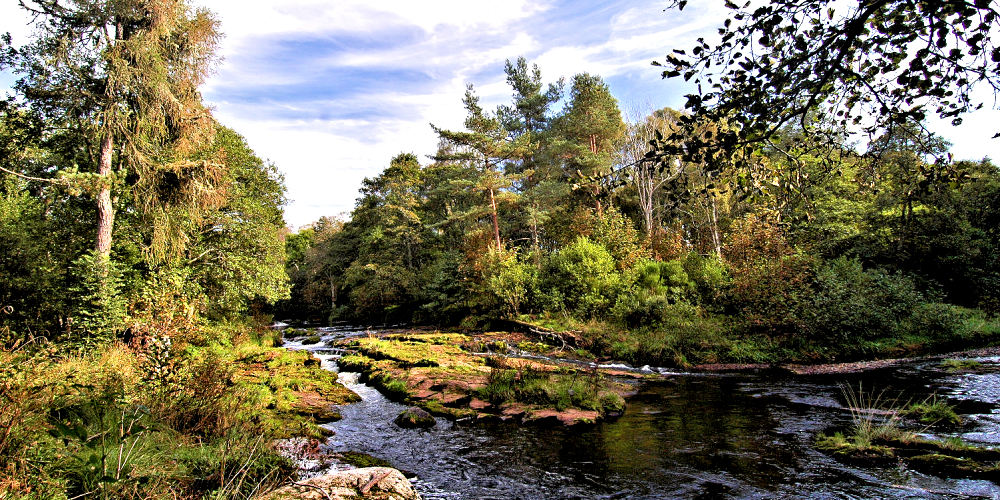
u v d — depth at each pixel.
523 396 9.82
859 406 8.76
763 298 17.14
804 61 2.81
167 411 6.30
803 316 15.98
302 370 13.27
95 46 13.80
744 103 3.01
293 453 6.25
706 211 28.23
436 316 31.08
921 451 5.97
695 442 7.04
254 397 8.52
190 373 7.44
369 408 9.86
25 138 14.16
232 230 18.45
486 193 33.00
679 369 14.88
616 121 33.75
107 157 13.65
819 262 18.09
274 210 23.05
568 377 11.13
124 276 13.91
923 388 9.87
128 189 13.91
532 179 39.09
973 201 21.16
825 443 6.48
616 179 3.78
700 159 3.39
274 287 19.00
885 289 17.20
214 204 15.64
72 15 13.62
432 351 16.89
